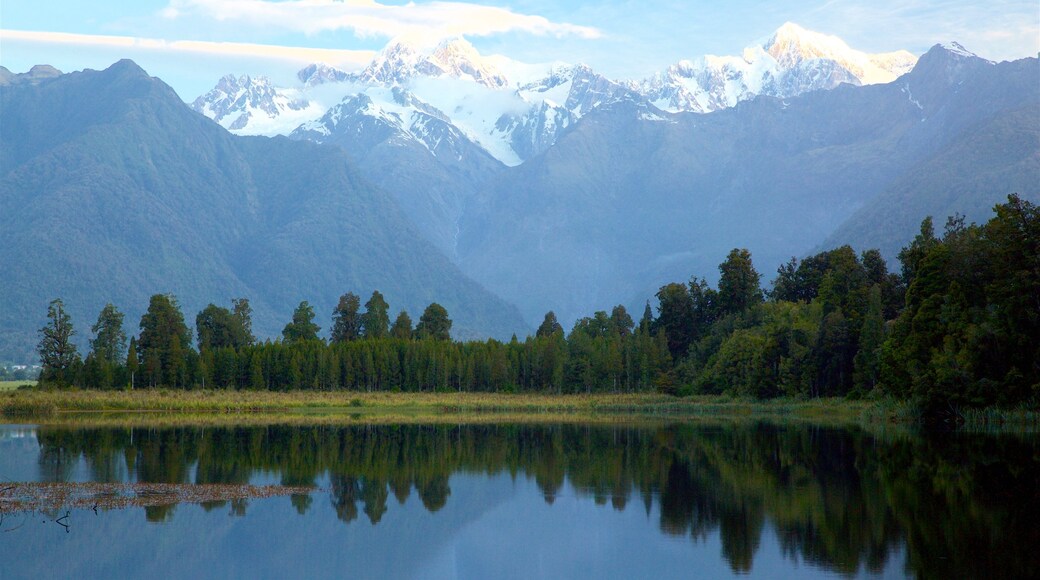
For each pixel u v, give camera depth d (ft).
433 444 331.98
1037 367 335.88
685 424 418.92
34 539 174.81
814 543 167.02
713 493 217.97
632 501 212.64
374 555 167.84
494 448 316.81
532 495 221.87
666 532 180.75
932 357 359.66
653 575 151.94
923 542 164.25
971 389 341.62
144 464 268.82
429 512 203.10
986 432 320.91
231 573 156.66
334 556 167.43
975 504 194.49
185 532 181.98
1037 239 333.83
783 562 155.63
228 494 220.02
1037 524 175.42
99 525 186.09
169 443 329.31
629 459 281.74
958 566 149.28
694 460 275.39
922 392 360.48
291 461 279.69
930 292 374.43
